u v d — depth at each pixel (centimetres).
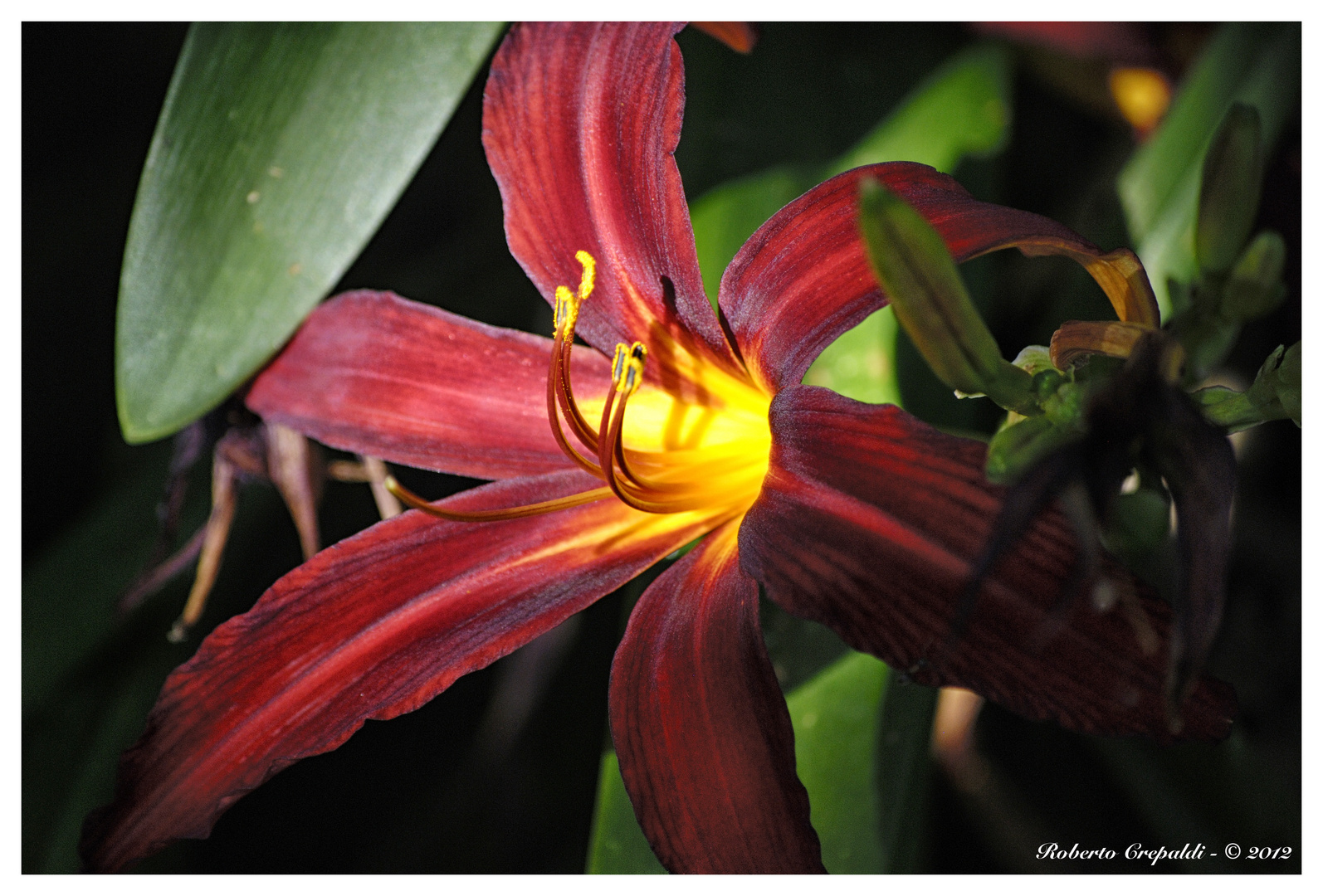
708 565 37
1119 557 34
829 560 34
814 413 35
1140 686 33
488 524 39
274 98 39
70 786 42
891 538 34
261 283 39
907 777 40
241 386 40
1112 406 32
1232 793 41
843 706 40
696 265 37
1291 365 33
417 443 40
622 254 38
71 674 42
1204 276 33
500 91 39
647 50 37
